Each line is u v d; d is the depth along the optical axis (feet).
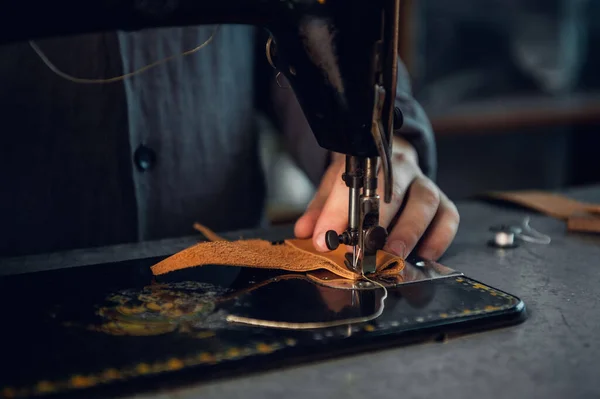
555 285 1.97
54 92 2.58
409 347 1.68
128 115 2.63
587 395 1.53
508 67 6.08
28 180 2.61
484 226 2.45
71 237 2.65
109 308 1.76
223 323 1.70
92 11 1.70
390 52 1.82
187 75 2.72
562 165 5.87
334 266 1.94
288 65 1.85
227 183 2.83
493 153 5.70
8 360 1.57
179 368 1.55
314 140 2.66
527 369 1.60
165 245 2.26
